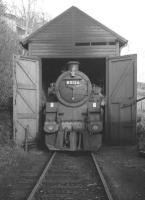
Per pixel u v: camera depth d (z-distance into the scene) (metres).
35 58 14.41
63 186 7.59
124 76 14.30
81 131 12.81
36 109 14.21
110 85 14.84
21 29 28.30
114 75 14.73
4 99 16.19
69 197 6.69
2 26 17.06
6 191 7.13
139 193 7.04
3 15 17.03
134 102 13.84
